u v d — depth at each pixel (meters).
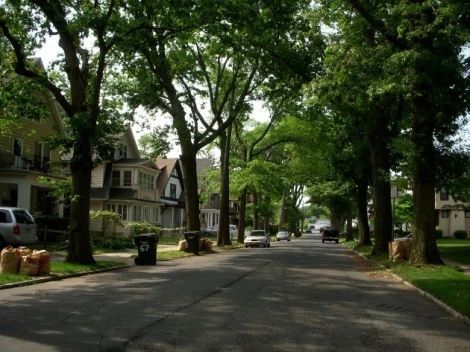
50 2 18.98
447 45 16.17
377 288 15.20
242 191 51.47
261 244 44.97
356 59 19.22
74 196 19.64
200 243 33.34
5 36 19.84
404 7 15.66
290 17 25.52
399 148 19.92
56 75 23.64
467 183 28.86
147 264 22.38
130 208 46.84
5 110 21.42
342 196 57.41
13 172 32.09
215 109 36.16
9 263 15.72
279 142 48.72
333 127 35.94
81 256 19.75
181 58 32.75
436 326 9.62
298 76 27.59
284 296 12.89
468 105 16.88
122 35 19.27
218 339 8.06
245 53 28.25
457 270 19.05
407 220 61.97
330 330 8.95
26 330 8.51
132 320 9.45
